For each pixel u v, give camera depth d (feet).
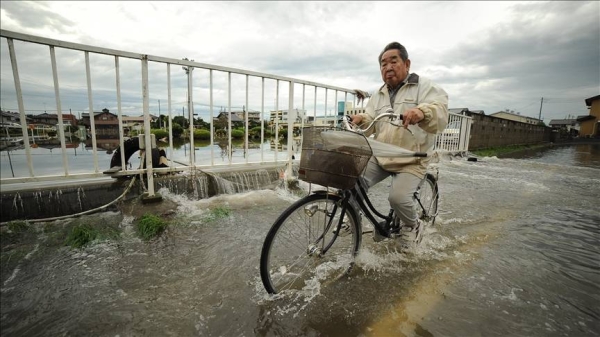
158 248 8.14
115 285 6.41
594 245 9.25
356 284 6.83
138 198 10.97
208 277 6.86
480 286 6.81
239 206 11.85
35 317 5.38
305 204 6.45
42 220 9.13
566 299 6.35
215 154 27.30
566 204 14.07
